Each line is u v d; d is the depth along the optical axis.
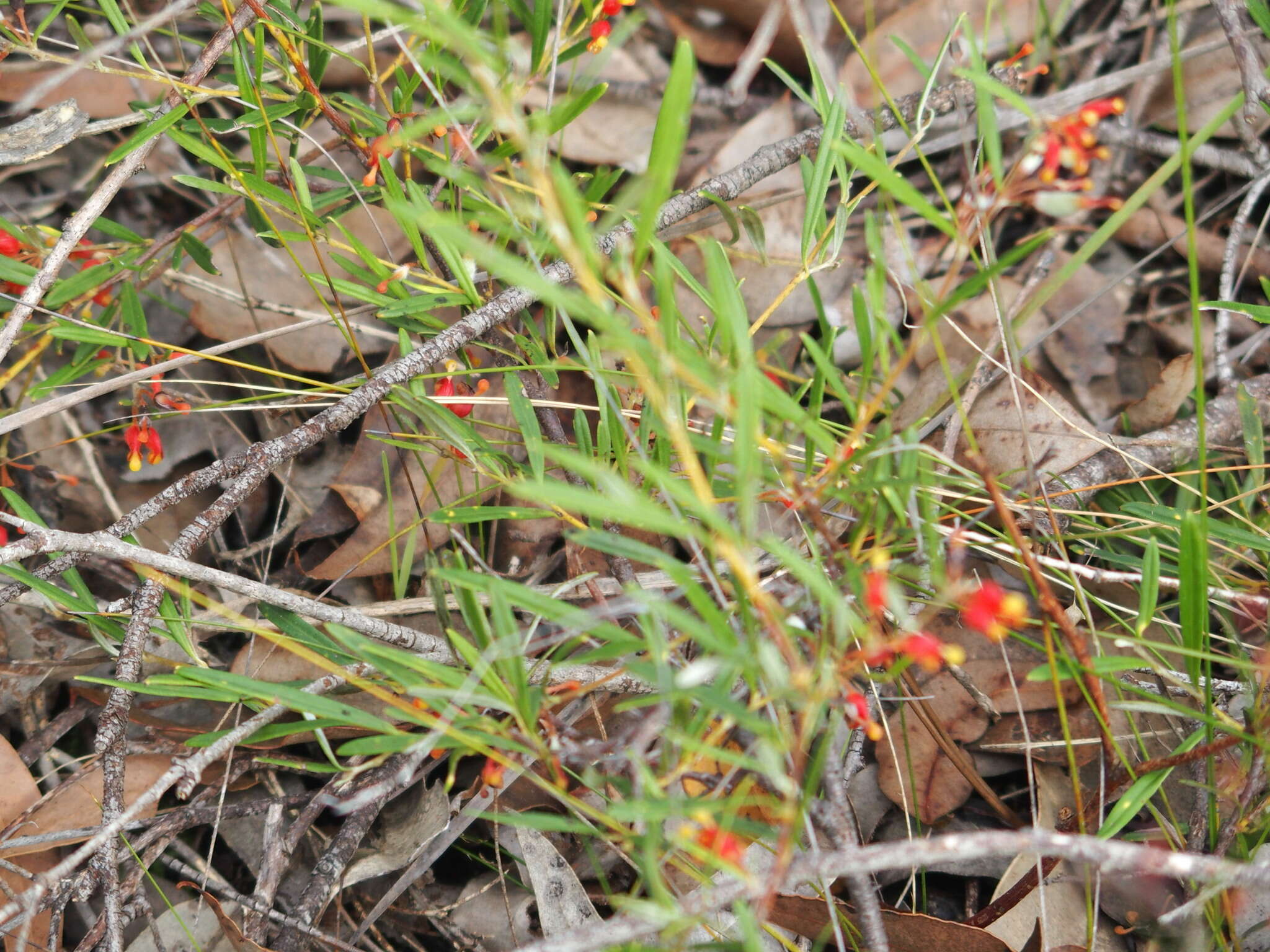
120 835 0.87
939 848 0.73
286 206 0.96
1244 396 0.95
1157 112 1.38
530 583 1.08
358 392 0.89
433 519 0.87
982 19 1.40
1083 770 0.94
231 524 1.25
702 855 0.72
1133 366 1.28
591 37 0.88
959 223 0.76
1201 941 0.86
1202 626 0.81
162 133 0.97
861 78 1.41
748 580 0.71
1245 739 0.80
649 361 0.72
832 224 0.92
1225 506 0.95
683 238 1.27
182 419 1.29
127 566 1.11
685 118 0.68
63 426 1.26
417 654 0.89
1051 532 0.95
